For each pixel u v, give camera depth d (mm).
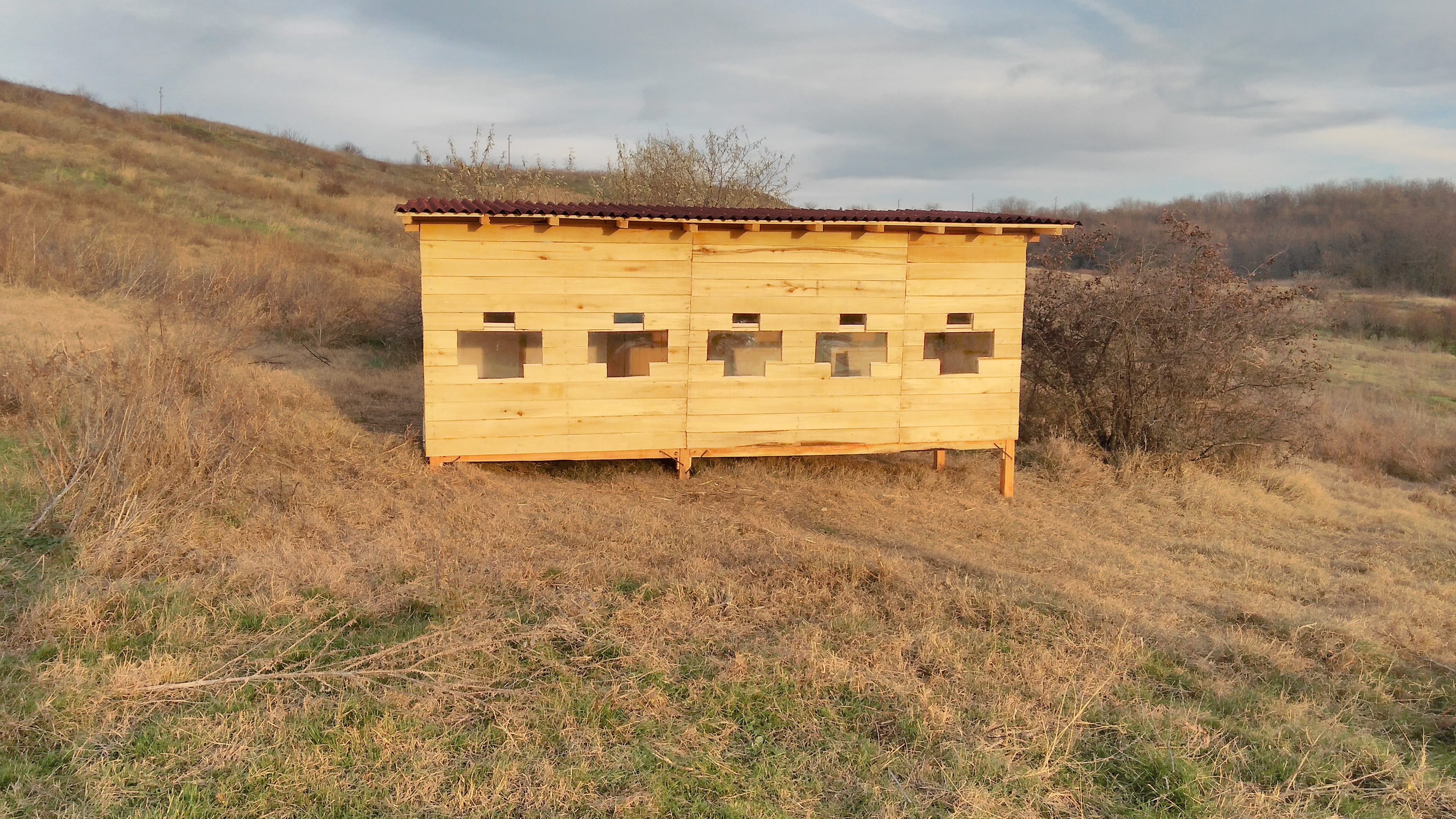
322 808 3816
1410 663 6020
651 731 4555
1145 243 13633
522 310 9367
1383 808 4195
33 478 7570
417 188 46250
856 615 6164
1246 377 13172
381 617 5789
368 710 4574
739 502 9719
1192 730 4758
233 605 5738
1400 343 30656
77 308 16188
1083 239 13719
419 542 7297
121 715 4379
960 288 10383
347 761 4148
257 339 17156
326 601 5926
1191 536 10000
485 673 5051
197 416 8656
